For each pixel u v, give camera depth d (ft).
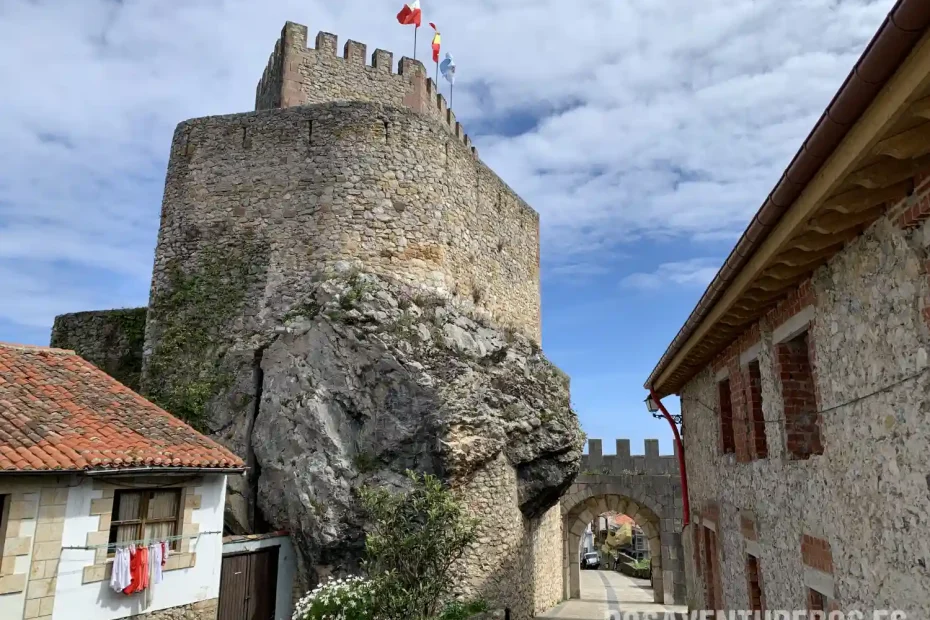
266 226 54.54
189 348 53.11
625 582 114.21
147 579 34.81
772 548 24.30
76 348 66.44
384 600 35.68
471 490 47.75
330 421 47.09
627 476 86.48
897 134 11.68
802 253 17.98
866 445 16.42
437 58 78.69
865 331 16.24
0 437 32.04
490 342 55.11
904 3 9.00
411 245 53.83
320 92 66.39
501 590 47.85
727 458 31.78
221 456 39.70
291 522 45.60
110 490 34.45
